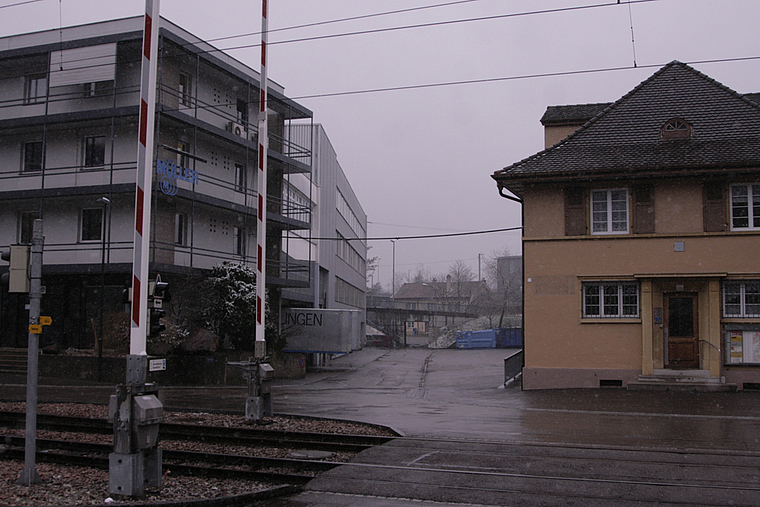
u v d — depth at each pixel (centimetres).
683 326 2031
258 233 1438
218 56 2941
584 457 998
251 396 1393
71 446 1141
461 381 2578
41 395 1962
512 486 834
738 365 1955
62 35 2698
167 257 2639
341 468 938
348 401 1892
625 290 2064
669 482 847
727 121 2134
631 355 2028
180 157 2750
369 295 10888
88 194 2559
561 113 2539
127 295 847
